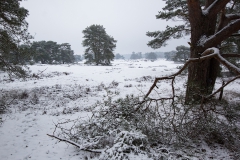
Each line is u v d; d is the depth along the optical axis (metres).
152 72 24.56
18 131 5.82
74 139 4.67
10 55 9.12
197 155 3.92
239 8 10.12
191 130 4.64
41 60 56.41
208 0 7.41
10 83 15.49
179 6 13.02
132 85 14.81
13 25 8.28
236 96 9.33
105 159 3.44
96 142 4.04
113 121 4.83
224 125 4.45
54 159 4.13
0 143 4.99
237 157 3.82
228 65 3.36
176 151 4.06
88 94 11.69
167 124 4.80
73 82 16.64
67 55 62.31
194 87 5.27
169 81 16.56
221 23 7.42
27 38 9.01
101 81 17.44
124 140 3.81
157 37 14.45
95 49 45.91
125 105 5.24
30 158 4.22
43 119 6.95
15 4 8.24
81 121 6.56
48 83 15.87
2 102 8.66
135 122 4.83
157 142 4.48
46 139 5.24
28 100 9.82
